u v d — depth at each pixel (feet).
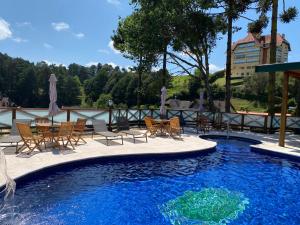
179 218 16.88
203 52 62.80
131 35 60.44
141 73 70.44
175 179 23.89
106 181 22.41
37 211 16.60
